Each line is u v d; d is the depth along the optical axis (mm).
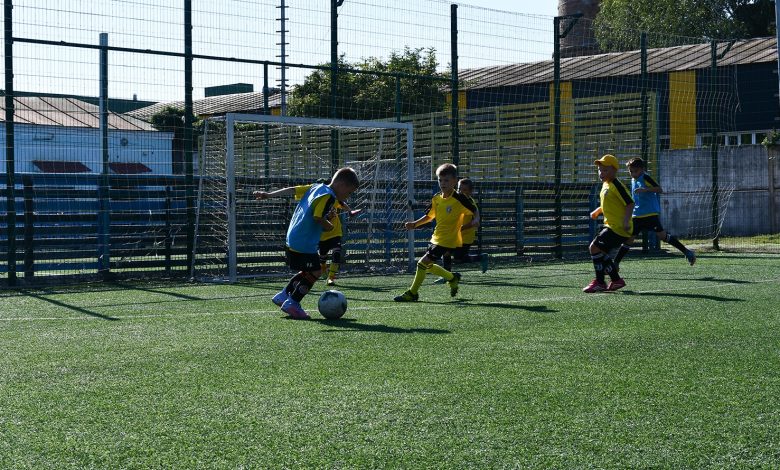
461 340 6328
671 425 3928
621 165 19578
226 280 12555
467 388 4680
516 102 22891
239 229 13516
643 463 3383
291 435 3781
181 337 6625
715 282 11062
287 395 4539
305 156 18750
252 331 6934
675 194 23578
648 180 11820
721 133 27703
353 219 14414
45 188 12242
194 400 4445
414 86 20969
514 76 21859
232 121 12289
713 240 18516
